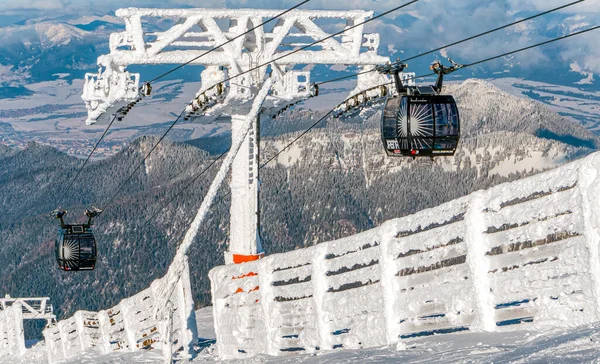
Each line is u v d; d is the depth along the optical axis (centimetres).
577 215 1569
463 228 1881
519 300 1777
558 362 1291
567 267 1620
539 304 1728
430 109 3550
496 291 1827
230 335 3134
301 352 2669
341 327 2428
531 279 1723
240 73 5109
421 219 2044
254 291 2947
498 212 1780
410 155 3634
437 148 3600
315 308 2508
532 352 1449
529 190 1686
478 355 1592
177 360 3447
